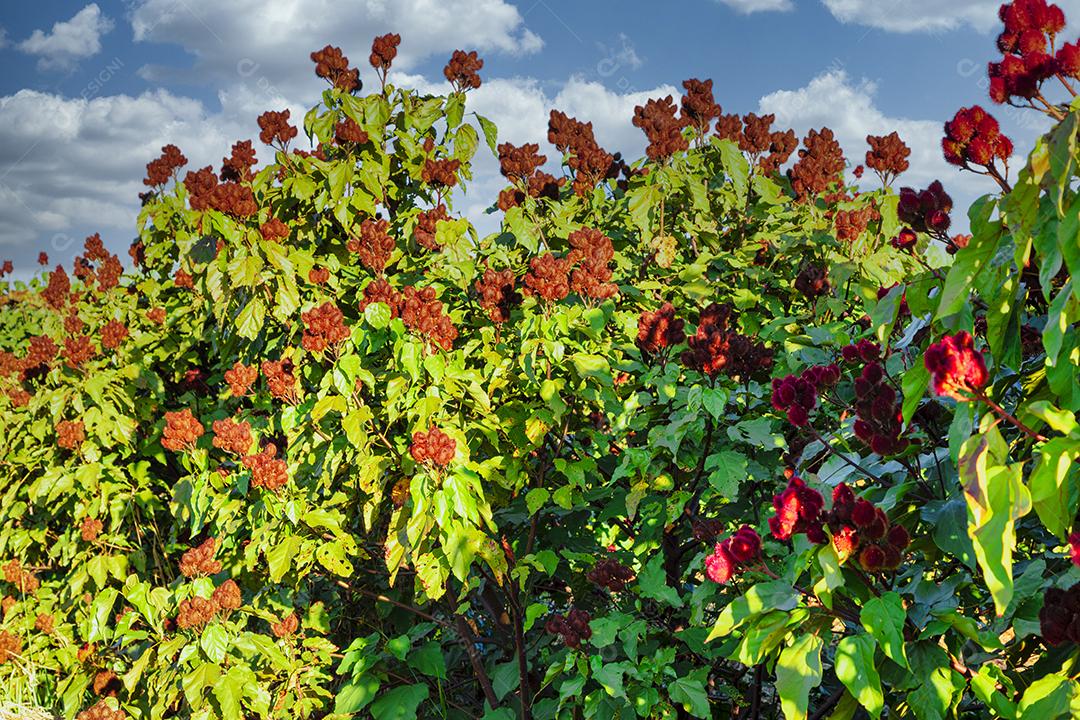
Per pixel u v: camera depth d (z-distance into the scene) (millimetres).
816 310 3703
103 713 3930
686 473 3287
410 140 4680
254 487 3539
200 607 3418
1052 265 1593
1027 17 1874
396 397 3178
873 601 1790
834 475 2393
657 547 3312
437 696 3682
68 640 4754
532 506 3289
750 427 2928
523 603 3564
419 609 3902
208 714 3355
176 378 5305
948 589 1947
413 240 4367
